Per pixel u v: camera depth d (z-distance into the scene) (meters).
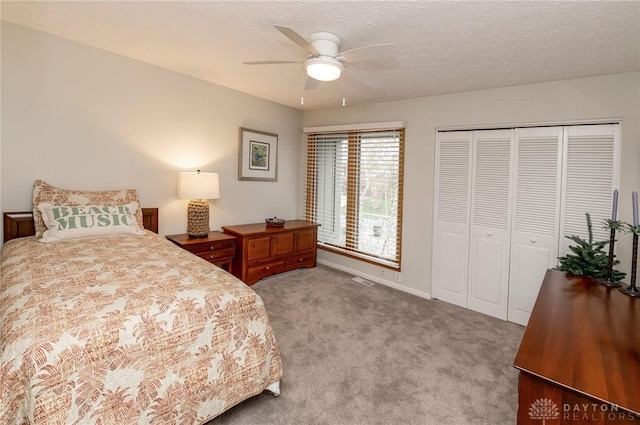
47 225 2.39
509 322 3.05
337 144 4.46
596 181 2.64
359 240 4.26
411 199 3.73
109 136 2.90
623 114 2.52
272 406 1.81
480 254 3.26
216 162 3.76
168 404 1.38
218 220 3.90
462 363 2.31
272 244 3.94
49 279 1.59
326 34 2.08
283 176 4.60
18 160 2.48
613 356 1.13
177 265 1.94
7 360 1.10
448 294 3.49
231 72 3.15
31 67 2.48
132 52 2.79
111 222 2.59
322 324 2.85
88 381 1.20
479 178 3.24
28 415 1.09
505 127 3.07
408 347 2.51
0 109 2.38
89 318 1.28
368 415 1.77
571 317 1.47
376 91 3.46
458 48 2.25
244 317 1.67
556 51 2.23
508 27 1.94
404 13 1.83
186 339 1.45
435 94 3.46
